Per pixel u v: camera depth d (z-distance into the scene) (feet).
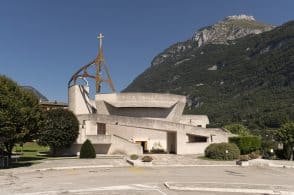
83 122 175.63
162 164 124.26
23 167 111.86
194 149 172.04
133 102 187.21
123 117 174.91
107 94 189.16
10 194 67.15
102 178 89.30
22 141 118.62
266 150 174.09
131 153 163.63
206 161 135.95
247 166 123.03
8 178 89.61
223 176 97.14
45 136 154.61
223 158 142.00
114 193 68.54
